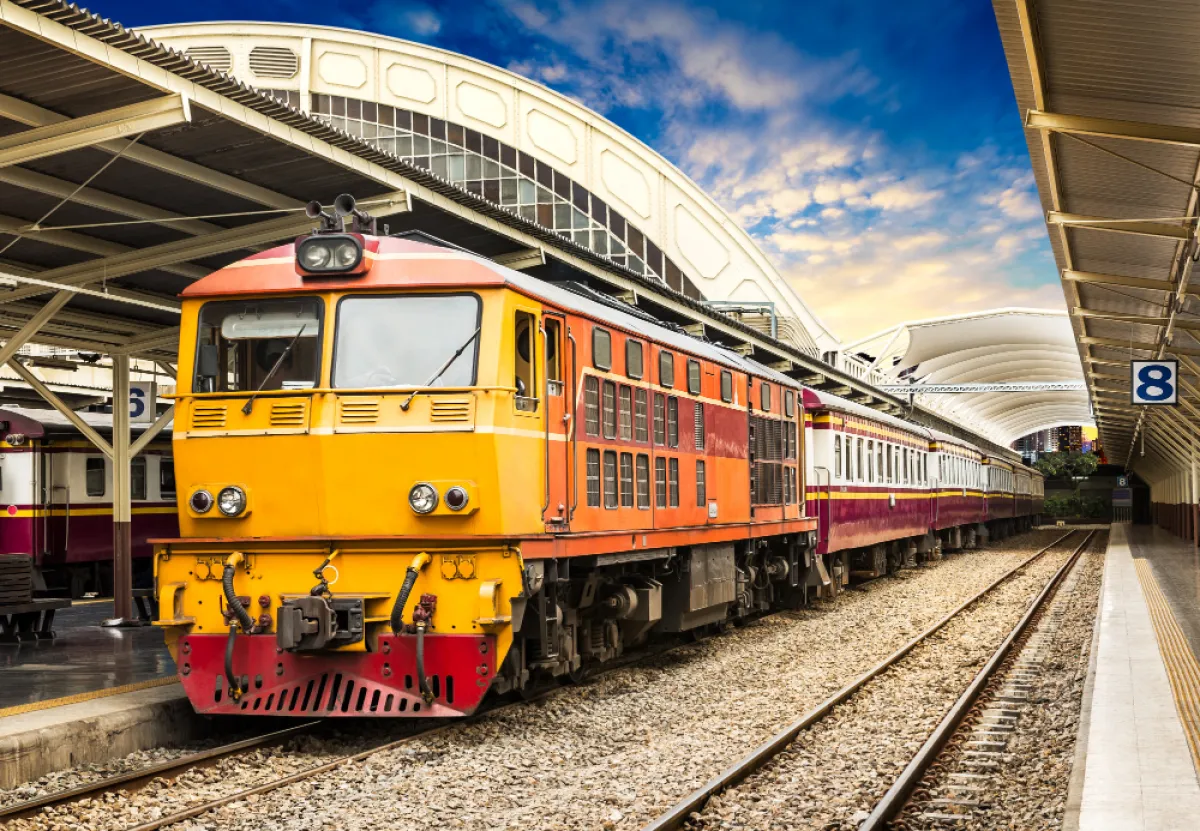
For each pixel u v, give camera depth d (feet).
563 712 35.91
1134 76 36.63
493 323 31.32
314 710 30.89
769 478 58.70
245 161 37.52
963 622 63.05
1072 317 73.77
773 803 25.35
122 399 55.93
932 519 112.06
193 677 31.83
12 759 26.35
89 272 41.91
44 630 47.39
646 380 42.57
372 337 31.71
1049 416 328.90
